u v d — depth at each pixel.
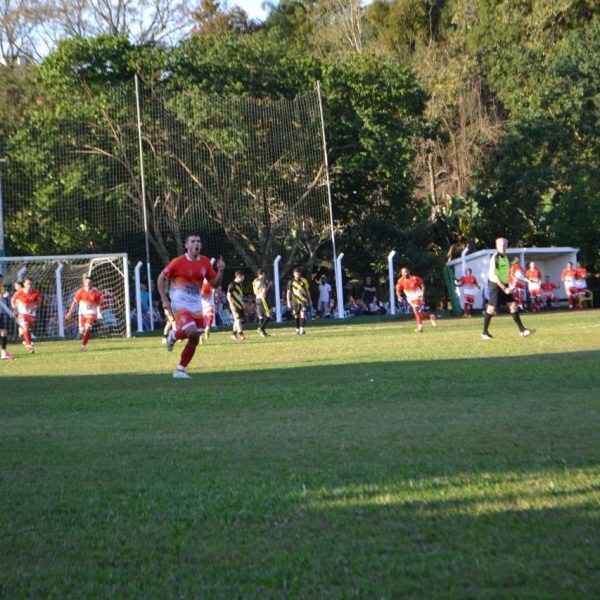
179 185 103.25
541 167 123.88
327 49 169.38
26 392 33.62
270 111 105.12
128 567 12.06
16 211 100.94
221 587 11.14
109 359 51.12
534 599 10.32
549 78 127.50
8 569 12.17
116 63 105.69
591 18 141.62
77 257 85.81
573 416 22.31
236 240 106.75
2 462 19.17
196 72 109.75
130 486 16.55
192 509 14.72
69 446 20.89
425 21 170.12
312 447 19.56
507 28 140.25
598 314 89.00
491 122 137.50
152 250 105.44
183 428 22.98
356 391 29.55
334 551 12.28
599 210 116.38
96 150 102.25
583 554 11.70
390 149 111.69
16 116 105.44
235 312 68.75
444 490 15.08
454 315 108.56
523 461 17.09
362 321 97.94
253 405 27.05
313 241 109.12
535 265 119.94
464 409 24.39
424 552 12.08
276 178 106.19
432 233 124.69
